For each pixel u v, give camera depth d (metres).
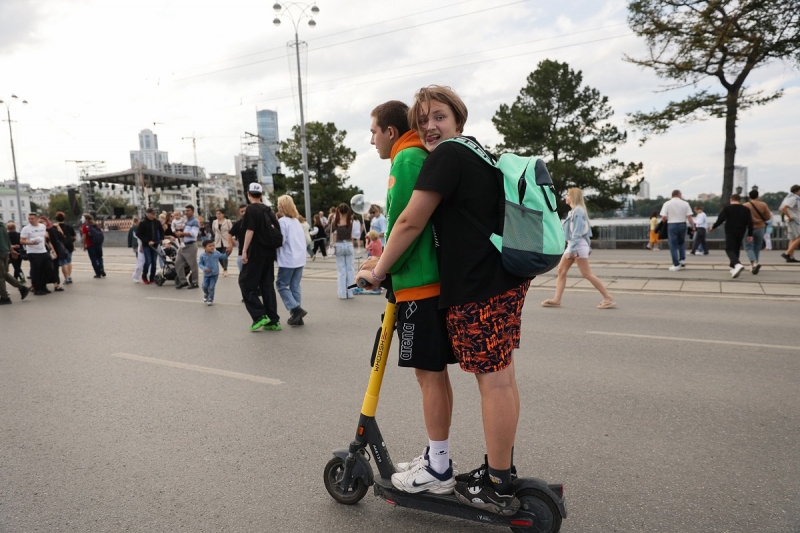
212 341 6.38
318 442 3.42
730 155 21.64
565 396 4.11
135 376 5.00
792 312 7.05
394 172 2.25
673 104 21.75
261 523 2.53
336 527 2.49
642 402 3.94
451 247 2.14
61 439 3.58
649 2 20.42
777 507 2.54
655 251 19.66
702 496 2.65
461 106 2.29
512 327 2.18
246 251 6.65
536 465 3.02
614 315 7.14
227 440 3.49
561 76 30.78
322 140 42.75
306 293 10.33
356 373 4.91
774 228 18.44
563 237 2.16
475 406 3.97
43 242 11.39
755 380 4.37
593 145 30.34
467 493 2.29
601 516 2.50
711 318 6.80
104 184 50.62
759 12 19.45
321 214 18.62
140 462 3.21
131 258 22.36
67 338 6.83
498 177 2.13
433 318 2.27
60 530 2.52
